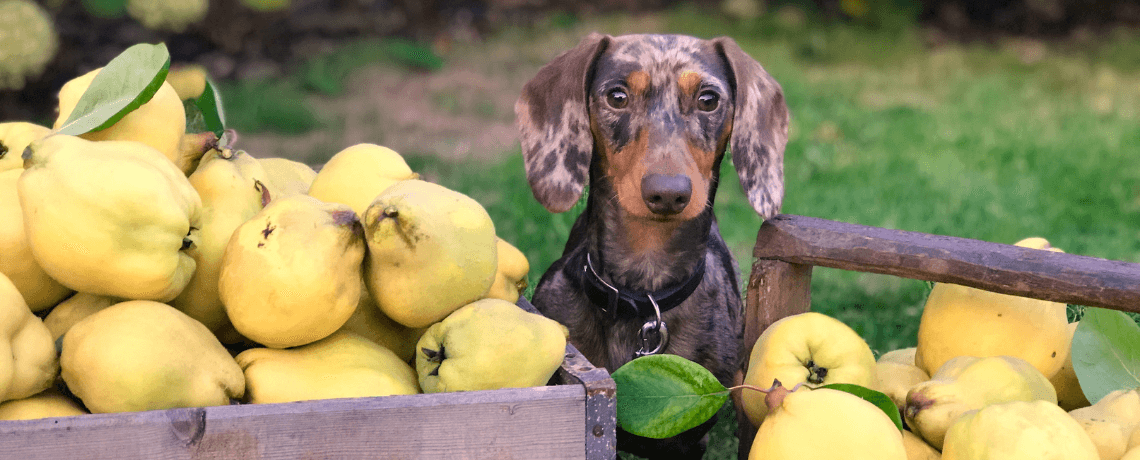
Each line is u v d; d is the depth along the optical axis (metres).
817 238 2.16
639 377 1.75
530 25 12.51
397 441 1.44
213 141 1.78
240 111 8.16
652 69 2.37
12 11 5.94
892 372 2.16
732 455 2.55
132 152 1.52
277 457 1.40
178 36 9.33
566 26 12.56
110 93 1.65
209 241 1.63
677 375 1.75
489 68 10.54
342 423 1.41
